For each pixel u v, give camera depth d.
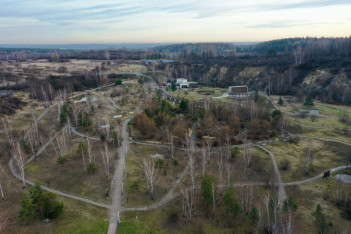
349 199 72.25
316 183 82.12
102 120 143.75
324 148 107.44
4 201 72.00
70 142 115.88
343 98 174.00
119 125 137.12
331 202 72.56
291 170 90.38
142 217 67.62
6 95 177.62
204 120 132.50
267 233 62.09
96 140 118.75
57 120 143.50
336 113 152.38
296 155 102.06
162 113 135.88
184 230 63.53
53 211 64.56
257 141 115.62
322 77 196.38
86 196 75.75
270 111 150.88
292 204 65.50
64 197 75.00
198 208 71.31
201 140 116.94
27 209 61.56
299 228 62.66
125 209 70.50
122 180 84.31
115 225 64.25
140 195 76.69
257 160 97.62
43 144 114.06
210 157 101.06
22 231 60.62
